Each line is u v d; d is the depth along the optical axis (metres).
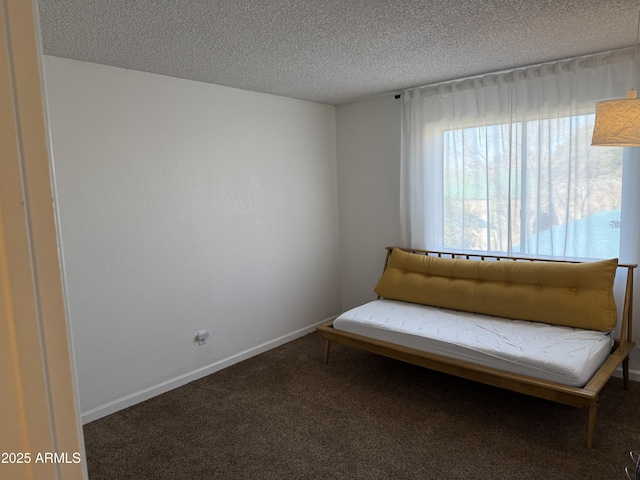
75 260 2.75
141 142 3.02
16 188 0.43
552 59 3.12
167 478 2.26
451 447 2.43
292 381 3.33
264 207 3.89
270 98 3.88
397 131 4.09
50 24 2.15
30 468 0.46
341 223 4.63
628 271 2.94
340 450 2.45
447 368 2.82
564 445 2.40
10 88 0.42
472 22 2.33
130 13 2.05
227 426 2.73
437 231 3.89
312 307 4.43
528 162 3.36
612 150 3.03
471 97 3.58
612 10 2.23
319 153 4.39
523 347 2.64
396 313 3.43
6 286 0.43
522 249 3.45
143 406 3.03
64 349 0.48
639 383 3.08
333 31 2.37
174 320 3.29
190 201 3.33
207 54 2.69
